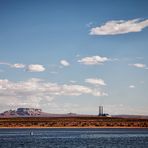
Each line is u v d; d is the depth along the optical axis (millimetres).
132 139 135250
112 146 111688
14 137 143375
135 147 109812
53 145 113375
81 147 108750
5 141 125250
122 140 130625
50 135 156500
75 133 175750
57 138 138000
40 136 149750
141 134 168375
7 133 175000
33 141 125500
